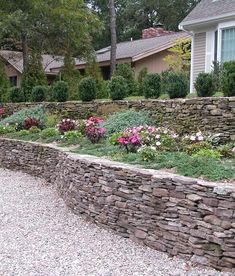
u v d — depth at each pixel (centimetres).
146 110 1027
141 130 827
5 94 1714
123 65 1591
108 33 3472
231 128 810
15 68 2531
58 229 618
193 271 455
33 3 1767
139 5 3619
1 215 689
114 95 1183
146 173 546
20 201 791
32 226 630
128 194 576
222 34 1406
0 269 461
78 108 1273
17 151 1151
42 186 940
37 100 1507
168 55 2102
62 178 821
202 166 549
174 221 505
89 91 1281
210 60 1488
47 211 720
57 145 1012
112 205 607
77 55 1991
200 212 474
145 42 2448
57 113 1336
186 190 491
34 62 1767
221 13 1373
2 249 527
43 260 491
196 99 884
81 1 1922
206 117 861
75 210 709
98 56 2528
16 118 1360
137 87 1547
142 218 551
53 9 1805
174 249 503
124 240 569
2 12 1792
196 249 477
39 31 1866
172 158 635
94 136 933
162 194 520
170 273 451
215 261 457
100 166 637
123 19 3706
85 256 506
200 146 699
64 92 1402
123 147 780
